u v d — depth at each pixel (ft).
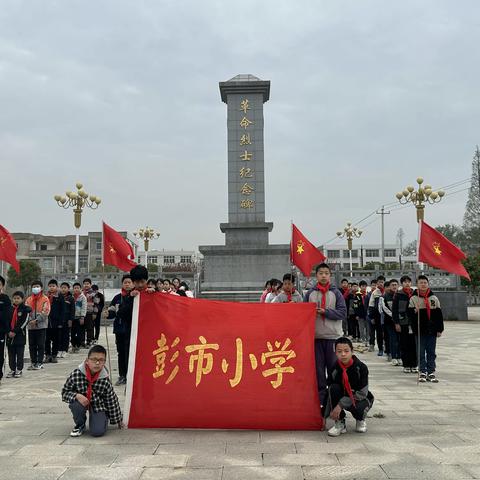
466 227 164.86
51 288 36.86
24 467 13.76
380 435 16.69
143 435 16.70
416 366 30.94
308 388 17.53
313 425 17.11
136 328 18.49
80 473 13.29
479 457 14.43
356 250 281.13
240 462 14.03
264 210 88.38
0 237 29.25
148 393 17.67
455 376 29.25
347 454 14.69
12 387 26.48
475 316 96.27
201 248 87.86
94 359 16.98
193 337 18.30
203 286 86.07
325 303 19.99
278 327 18.34
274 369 17.75
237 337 18.25
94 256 198.80
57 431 17.46
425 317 27.73
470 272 101.50
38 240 211.20
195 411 17.25
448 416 19.35
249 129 89.15
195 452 14.90
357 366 16.97
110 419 17.43
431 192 72.64
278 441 15.96
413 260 277.23
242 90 88.94
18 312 30.22
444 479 12.72
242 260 87.61
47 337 36.58
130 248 27.94
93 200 81.87
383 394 23.86
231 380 17.61
